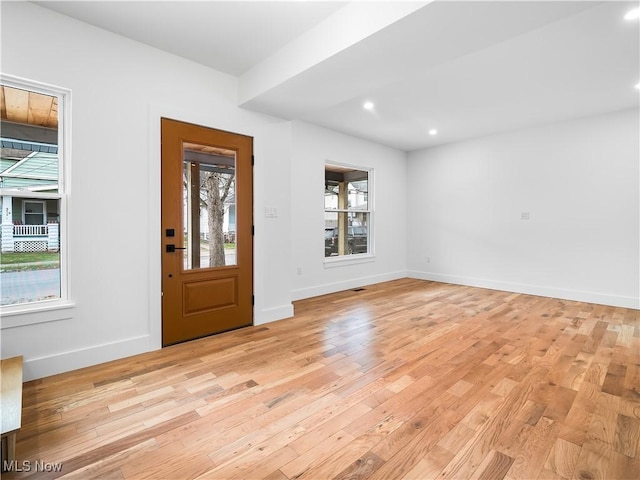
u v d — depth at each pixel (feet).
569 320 12.08
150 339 9.17
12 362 6.87
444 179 19.85
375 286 18.70
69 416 6.08
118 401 6.61
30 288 7.70
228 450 5.22
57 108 7.86
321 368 8.14
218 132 10.52
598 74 10.51
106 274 8.41
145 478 4.65
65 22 7.71
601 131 14.33
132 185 8.78
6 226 7.45
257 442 5.41
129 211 8.75
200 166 10.43
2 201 7.41
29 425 5.80
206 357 8.77
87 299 8.14
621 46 8.83
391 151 20.54
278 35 8.61
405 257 21.95
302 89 9.67
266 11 7.63
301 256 15.70
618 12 7.38
